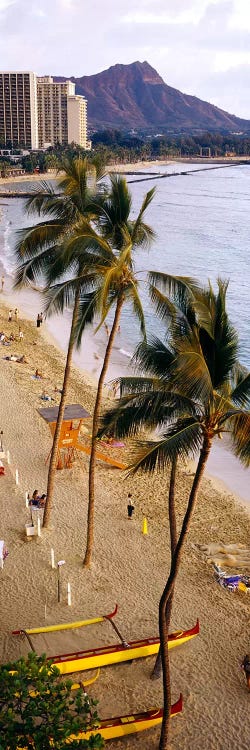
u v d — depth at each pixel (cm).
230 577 2744
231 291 9462
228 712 2077
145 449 1658
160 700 2100
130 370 5825
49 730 1455
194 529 3209
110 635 2355
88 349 6494
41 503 3253
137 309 2247
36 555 2844
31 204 2594
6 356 5875
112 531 3089
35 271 2586
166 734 1852
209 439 1725
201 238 15238
